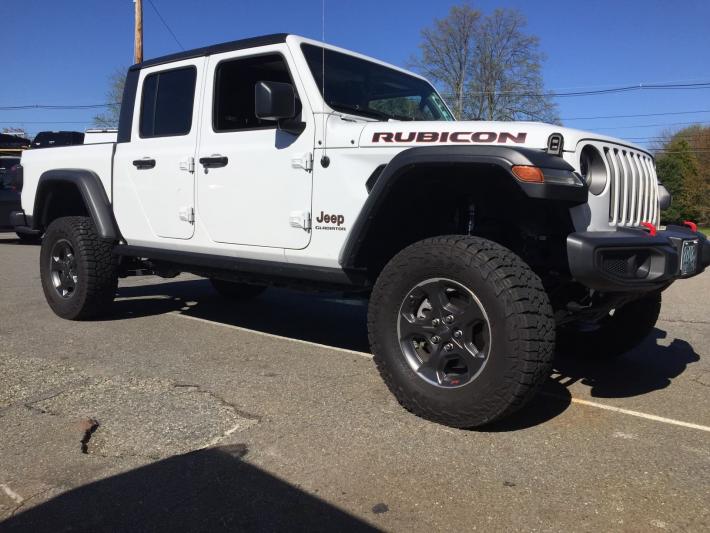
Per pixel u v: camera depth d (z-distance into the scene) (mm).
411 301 3285
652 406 3594
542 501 2469
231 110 4391
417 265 3193
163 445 2969
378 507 2422
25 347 4719
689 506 2439
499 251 3020
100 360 4395
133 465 2764
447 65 33969
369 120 4102
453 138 3279
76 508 2418
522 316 2873
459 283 3055
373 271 3801
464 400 3039
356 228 3500
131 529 2279
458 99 32812
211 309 6375
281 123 3812
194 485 2588
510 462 2803
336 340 5141
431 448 2936
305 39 4078
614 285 3016
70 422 3232
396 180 3270
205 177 4418
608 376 4207
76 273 5535
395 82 4625
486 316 2961
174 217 4680
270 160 4020
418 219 3705
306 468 2732
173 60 4723
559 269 3482
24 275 8703
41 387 3797
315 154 3797
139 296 7051
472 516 2359
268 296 7262
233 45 4305
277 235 4027
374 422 3250
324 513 2379
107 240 5191
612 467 2770
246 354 4621
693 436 3143
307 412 3395
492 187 3373
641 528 2281
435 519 2340
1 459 2820
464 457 2846
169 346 4816
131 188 5004
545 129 3135
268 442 2998
